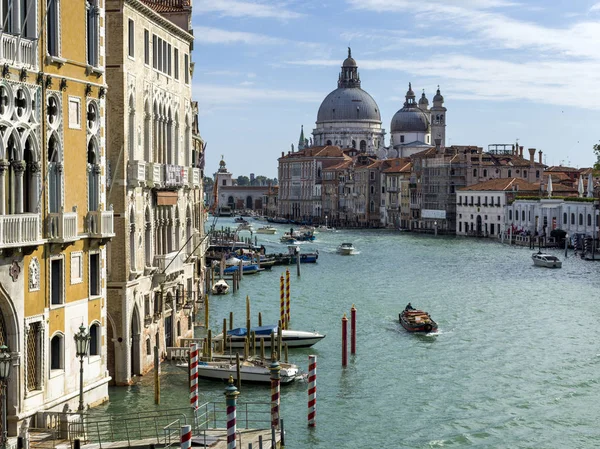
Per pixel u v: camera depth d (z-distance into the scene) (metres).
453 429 38.56
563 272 102.69
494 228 173.25
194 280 60.03
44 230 30.78
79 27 32.97
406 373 48.50
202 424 35.84
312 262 117.88
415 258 124.19
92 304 34.44
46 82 30.59
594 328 62.38
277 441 32.09
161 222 46.56
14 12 29.14
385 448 36.06
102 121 34.84
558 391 44.66
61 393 32.09
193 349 37.72
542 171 190.12
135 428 34.25
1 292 28.17
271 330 53.22
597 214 135.25
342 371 48.94
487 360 51.78
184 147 51.94
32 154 30.05
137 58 41.84
